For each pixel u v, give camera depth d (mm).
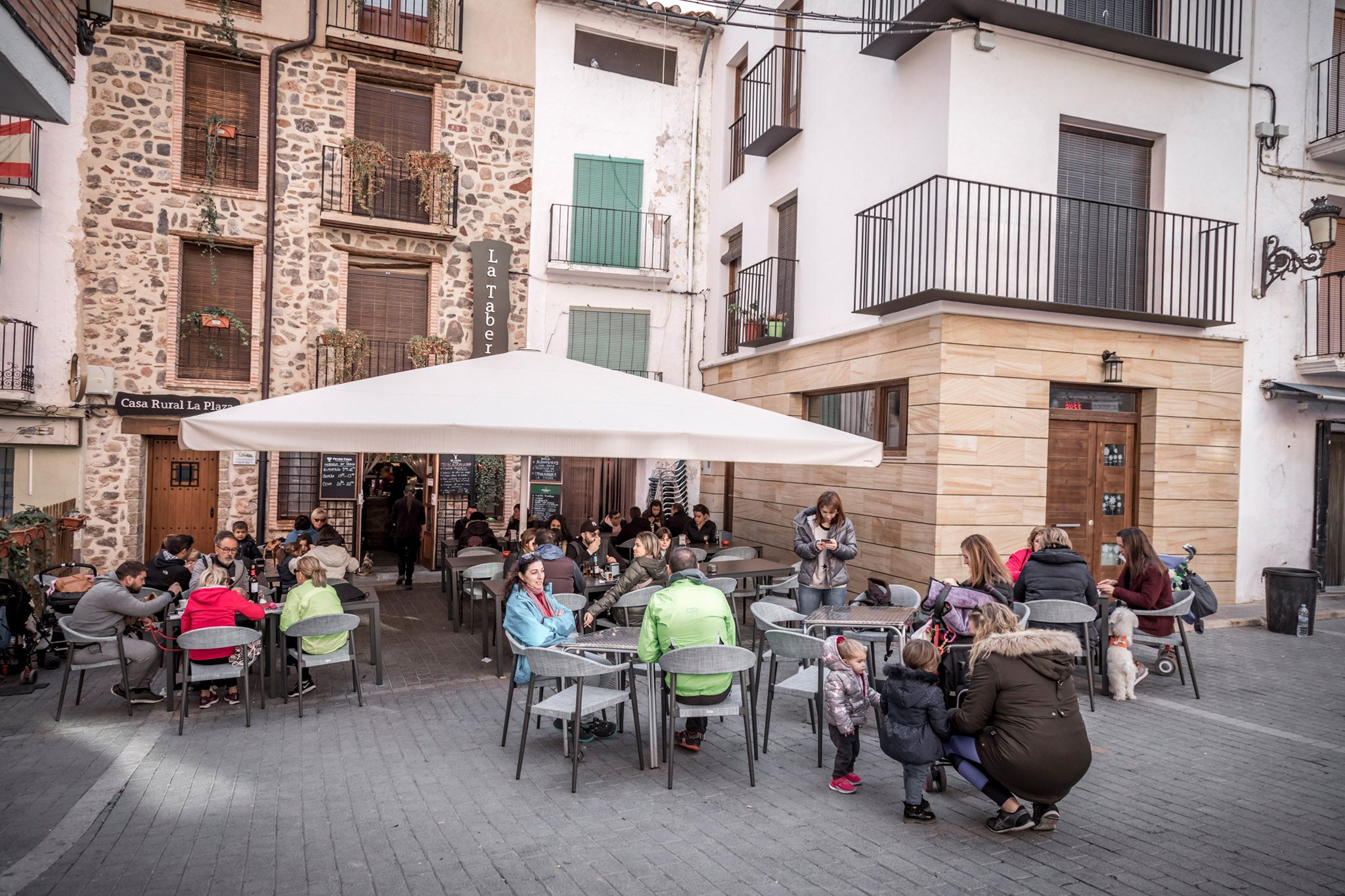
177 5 12656
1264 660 8281
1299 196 11242
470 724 6211
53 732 6008
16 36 4391
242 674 6191
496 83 14930
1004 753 4102
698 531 13539
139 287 12539
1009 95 9719
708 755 5527
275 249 13328
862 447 7355
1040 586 6598
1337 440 12000
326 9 13656
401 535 12781
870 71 11164
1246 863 3957
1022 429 9797
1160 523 10391
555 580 7324
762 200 14391
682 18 15883
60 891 3664
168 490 12961
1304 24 11258
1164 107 10445
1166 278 10461
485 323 14625
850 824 4398
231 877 3809
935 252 9484
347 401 6418
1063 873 3848
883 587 6926
